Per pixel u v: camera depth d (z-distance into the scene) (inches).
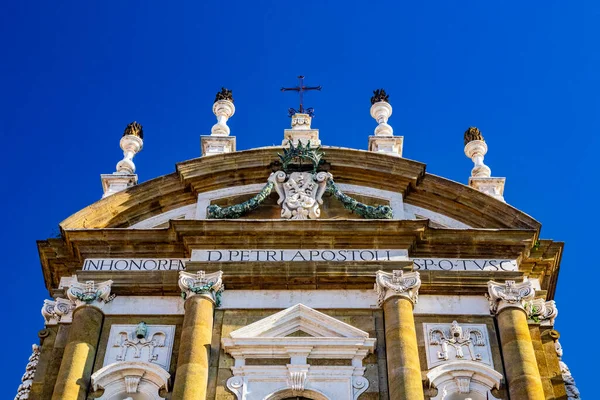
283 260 1280.8
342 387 1161.4
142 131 1520.7
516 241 1307.8
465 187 1366.9
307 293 1261.1
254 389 1160.2
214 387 1164.5
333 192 1360.7
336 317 1234.6
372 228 1298.0
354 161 1395.2
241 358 1187.3
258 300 1251.2
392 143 1466.5
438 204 1376.7
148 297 1266.0
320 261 1268.5
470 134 1497.3
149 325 1236.5
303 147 1407.5
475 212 1362.0
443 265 1294.3
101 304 1245.1
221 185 1392.7
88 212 1339.8
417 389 1141.7
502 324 1226.0
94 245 1310.3
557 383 1209.4
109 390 1174.3
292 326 1216.2
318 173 1379.2
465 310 1251.8
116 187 1418.6
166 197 1381.6
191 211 1379.2
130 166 1462.8
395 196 1381.6
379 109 1529.3
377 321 1230.3
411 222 1295.5
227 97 1541.6
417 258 1302.9
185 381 1146.7
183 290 1242.0
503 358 1202.0
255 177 1400.1
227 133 1487.5
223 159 1391.5
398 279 1246.9
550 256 1323.8
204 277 1247.5
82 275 1272.1
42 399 1171.9
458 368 1187.9
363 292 1261.1
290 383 1161.4
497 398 1170.0
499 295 1245.7
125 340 1222.3
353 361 1186.0
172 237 1307.8
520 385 1160.8
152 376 1181.7
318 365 1180.5
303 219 1307.8
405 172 1384.1
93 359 1199.6
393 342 1184.8
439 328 1231.5
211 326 1215.6
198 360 1167.6
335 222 1298.0
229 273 1259.8
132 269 1290.6
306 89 1600.6
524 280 1273.4
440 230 1307.8
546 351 1242.6
